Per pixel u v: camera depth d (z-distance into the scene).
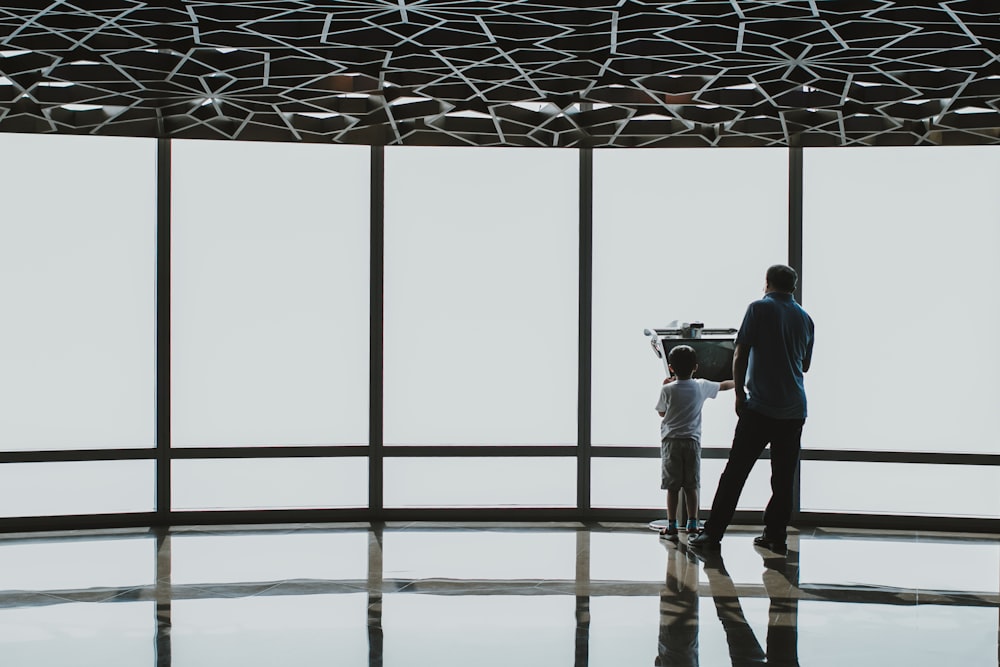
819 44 4.85
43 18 4.62
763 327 5.85
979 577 5.28
